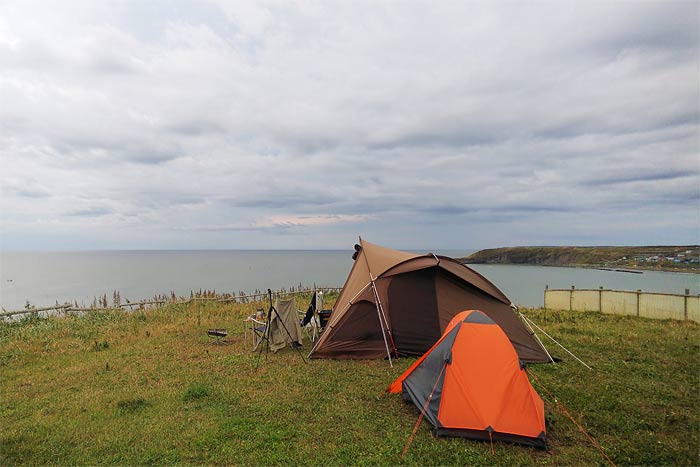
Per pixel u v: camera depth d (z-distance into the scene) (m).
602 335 10.80
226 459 4.74
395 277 9.25
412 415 5.93
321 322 11.22
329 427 5.54
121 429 5.55
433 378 5.83
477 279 9.67
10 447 5.08
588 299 15.92
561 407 6.14
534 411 5.20
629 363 8.33
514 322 8.99
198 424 5.63
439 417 5.38
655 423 5.66
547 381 7.28
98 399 6.59
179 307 15.75
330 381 7.32
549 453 4.93
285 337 9.67
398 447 5.02
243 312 14.79
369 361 8.63
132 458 4.82
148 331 11.57
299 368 8.12
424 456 4.81
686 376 7.50
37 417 5.96
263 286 36.91
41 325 12.30
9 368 8.32
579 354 9.00
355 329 8.96
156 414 6.00
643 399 6.47
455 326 6.12
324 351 8.85
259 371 7.93
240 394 6.70
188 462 4.71
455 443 5.11
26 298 31.83
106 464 4.70
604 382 7.19
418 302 9.06
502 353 5.61
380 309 8.98
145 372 7.93
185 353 9.29
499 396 5.32
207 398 6.56
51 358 9.00
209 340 10.59
